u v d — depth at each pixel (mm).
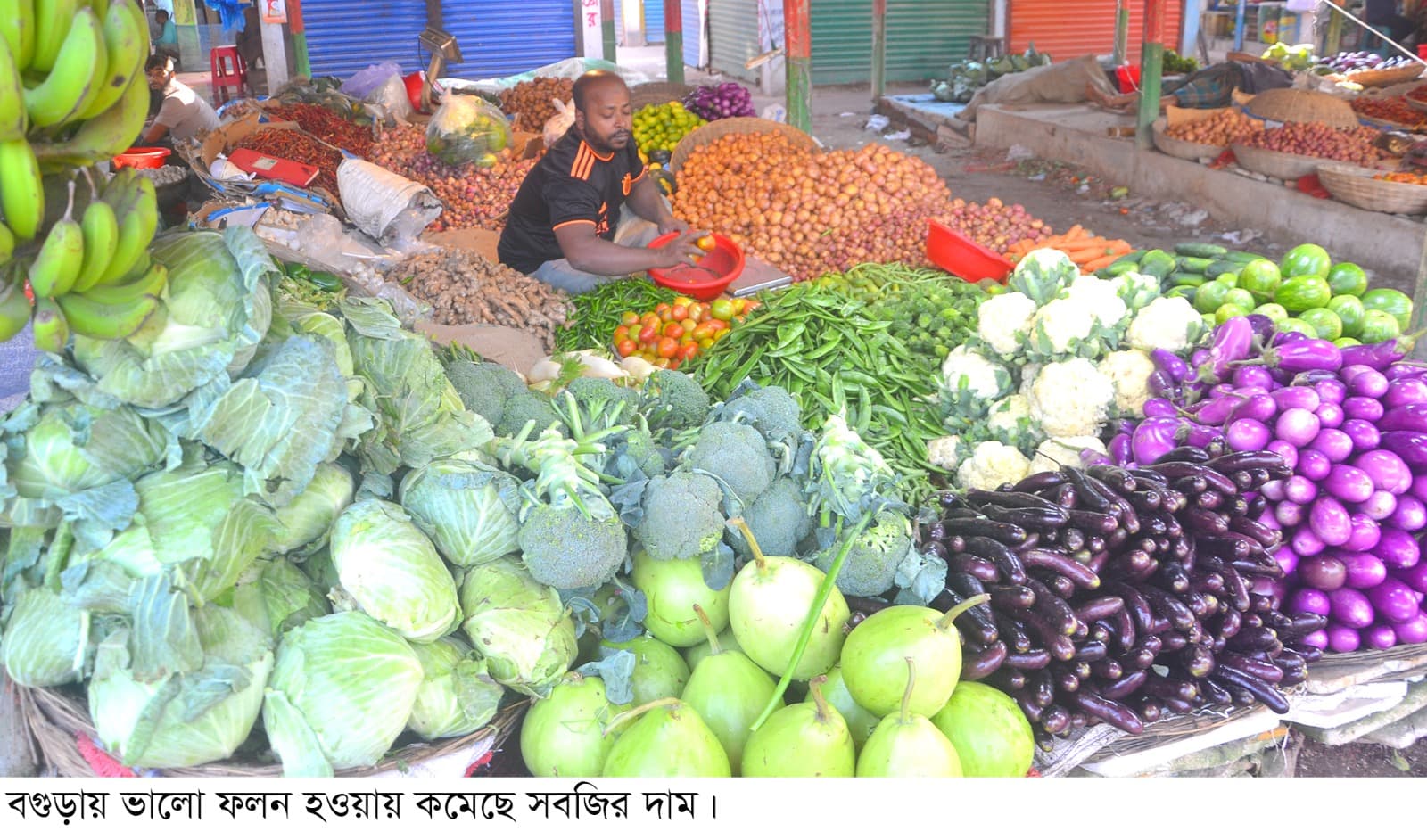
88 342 1855
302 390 1961
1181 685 2363
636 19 23078
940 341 3781
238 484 1942
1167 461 2811
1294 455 2730
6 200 1596
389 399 2297
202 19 15438
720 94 8555
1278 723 2564
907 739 1938
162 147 7754
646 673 2277
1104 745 2340
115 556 1847
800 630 2178
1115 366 3242
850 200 5488
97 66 1562
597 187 4688
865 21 16297
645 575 2357
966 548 2477
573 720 2123
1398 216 6949
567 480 2203
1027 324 3369
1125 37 13430
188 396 1922
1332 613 2688
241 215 5066
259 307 1964
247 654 1913
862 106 15055
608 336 4301
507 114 9062
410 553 2045
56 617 1922
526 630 2143
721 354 3797
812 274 5465
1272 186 7969
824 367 3627
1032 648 2291
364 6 12219
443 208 6273
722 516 2322
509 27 12562
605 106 4527
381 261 4773
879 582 2357
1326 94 9211
